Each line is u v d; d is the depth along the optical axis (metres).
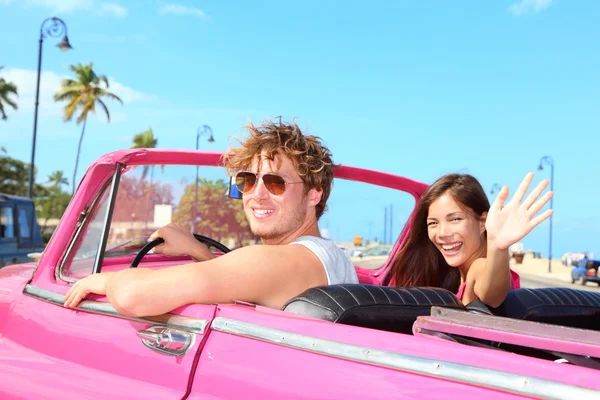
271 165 2.21
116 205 2.51
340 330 1.50
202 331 1.70
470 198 2.49
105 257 2.68
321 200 2.34
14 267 2.81
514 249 46.16
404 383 1.36
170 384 1.71
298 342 1.53
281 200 2.22
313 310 1.70
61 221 2.31
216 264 1.84
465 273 2.61
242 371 1.59
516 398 1.21
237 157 2.27
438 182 2.55
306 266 2.00
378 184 3.18
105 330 1.92
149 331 1.80
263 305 1.92
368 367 1.42
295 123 2.28
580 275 19.09
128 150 2.35
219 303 1.83
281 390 1.50
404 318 1.78
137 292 1.79
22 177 56.72
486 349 1.32
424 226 2.79
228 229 2.99
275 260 1.92
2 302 2.34
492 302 2.03
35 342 2.11
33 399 1.93
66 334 2.02
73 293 2.03
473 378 1.27
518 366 1.24
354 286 1.81
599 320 2.11
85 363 1.93
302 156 2.22
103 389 1.81
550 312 2.00
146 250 2.61
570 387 1.16
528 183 1.82
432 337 1.49
